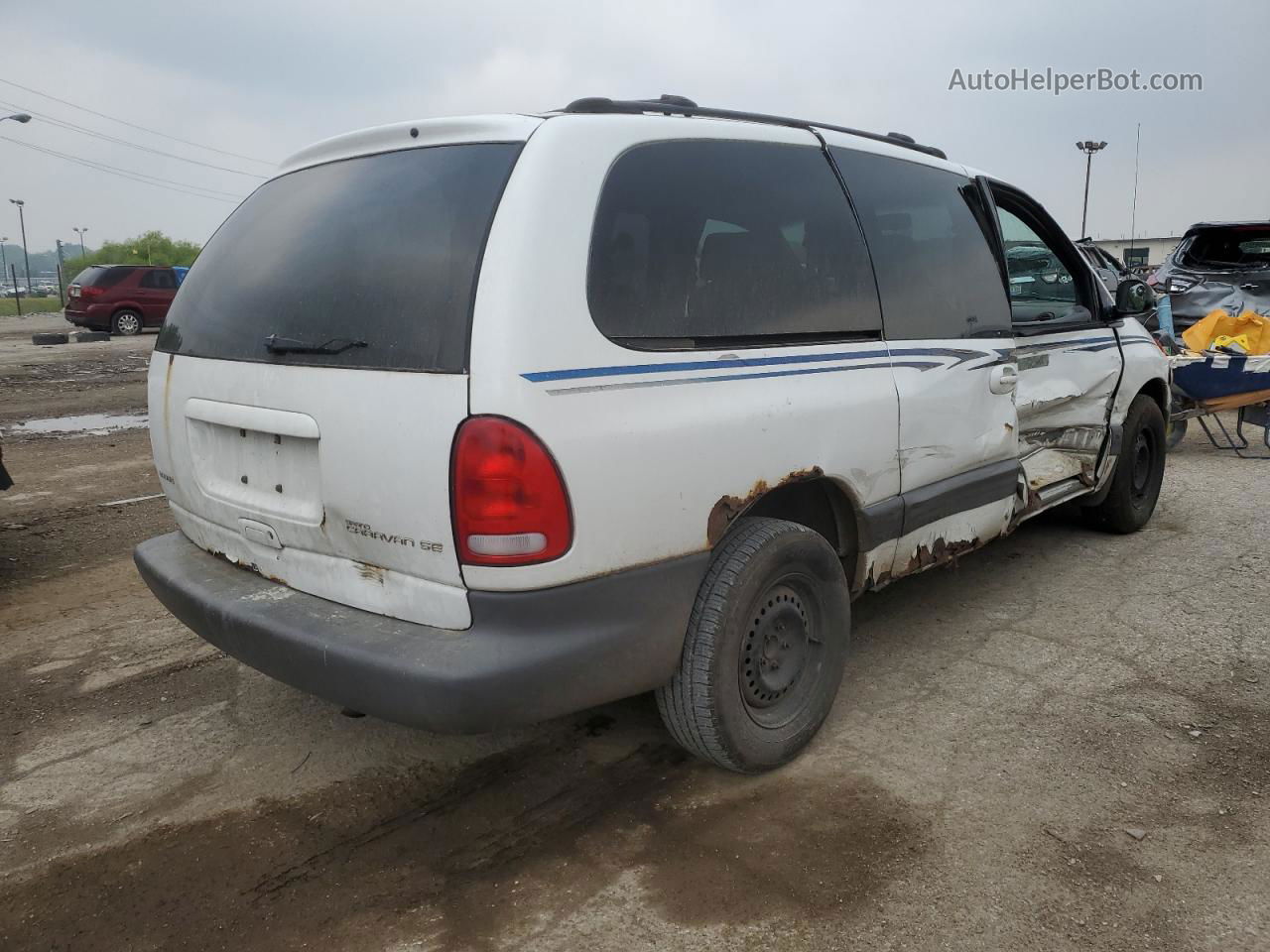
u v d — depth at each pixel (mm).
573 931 2377
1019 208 4547
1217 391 7566
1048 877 2543
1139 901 2447
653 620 2619
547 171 2486
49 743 3373
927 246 3668
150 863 2689
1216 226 11047
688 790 2988
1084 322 4777
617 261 2568
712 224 2836
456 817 2879
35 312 44219
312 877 2615
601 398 2447
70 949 2359
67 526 6191
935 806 2869
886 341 3330
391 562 2514
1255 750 3162
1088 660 3873
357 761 3217
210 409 2957
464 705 2336
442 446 2336
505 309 2332
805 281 3076
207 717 3549
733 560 2814
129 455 8648
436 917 2439
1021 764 3104
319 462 2604
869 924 2377
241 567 3051
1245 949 2281
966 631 4199
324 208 2887
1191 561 5062
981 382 3748
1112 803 2873
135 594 4891
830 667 3205
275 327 2787
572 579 2420
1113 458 5082
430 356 2395
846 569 3375
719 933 2357
